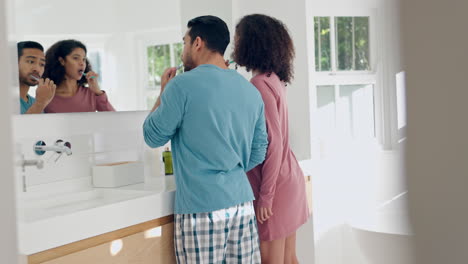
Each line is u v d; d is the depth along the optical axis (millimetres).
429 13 204
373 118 3561
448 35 203
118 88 2572
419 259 211
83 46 2389
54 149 2137
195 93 1888
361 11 3480
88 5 2406
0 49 599
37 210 1983
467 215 203
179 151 1966
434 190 210
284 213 2324
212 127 1893
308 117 3074
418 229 212
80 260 1665
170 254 2062
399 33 213
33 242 1492
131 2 2607
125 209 1840
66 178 2301
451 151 205
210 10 3027
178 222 1991
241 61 2350
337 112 3506
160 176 2680
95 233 1718
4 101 606
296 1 3057
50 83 2238
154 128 1966
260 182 2320
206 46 2041
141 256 1924
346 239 3463
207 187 1907
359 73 3512
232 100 1949
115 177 2311
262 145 2139
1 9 602
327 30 3457
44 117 2211
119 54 2561
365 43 3520
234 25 3156
